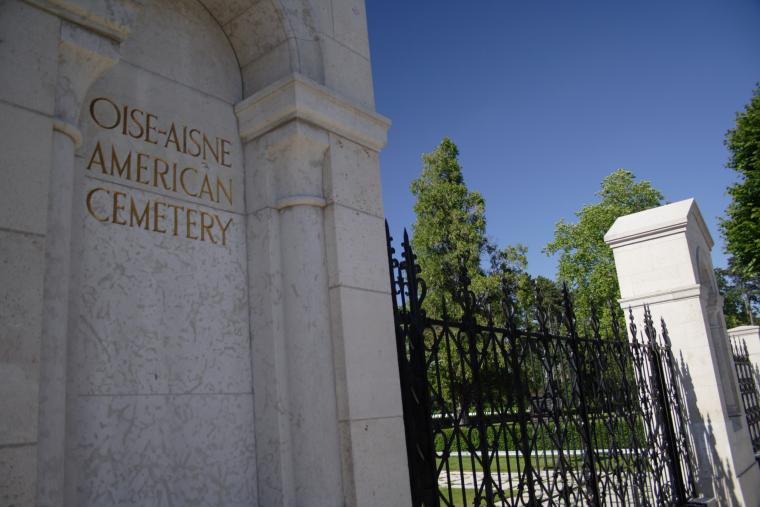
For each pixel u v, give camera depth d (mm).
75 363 2883
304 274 3830
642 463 8062
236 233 3953
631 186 34844
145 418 3129
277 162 4059
